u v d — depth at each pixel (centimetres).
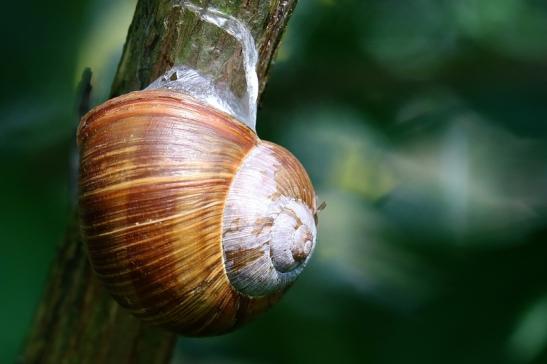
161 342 31
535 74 36
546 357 33
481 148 39
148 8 28
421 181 40
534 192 38
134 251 28
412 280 36
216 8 28
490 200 39
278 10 28
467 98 37
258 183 28
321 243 37
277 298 29
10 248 33
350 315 36
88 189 28
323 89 37
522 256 34
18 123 34
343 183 39
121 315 30
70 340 31
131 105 28
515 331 33
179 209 28
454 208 39
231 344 37
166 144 28
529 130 35
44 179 34
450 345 34
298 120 37
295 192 28
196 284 28
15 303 33
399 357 34
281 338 36
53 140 34
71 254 30
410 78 37
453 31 36
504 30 36
